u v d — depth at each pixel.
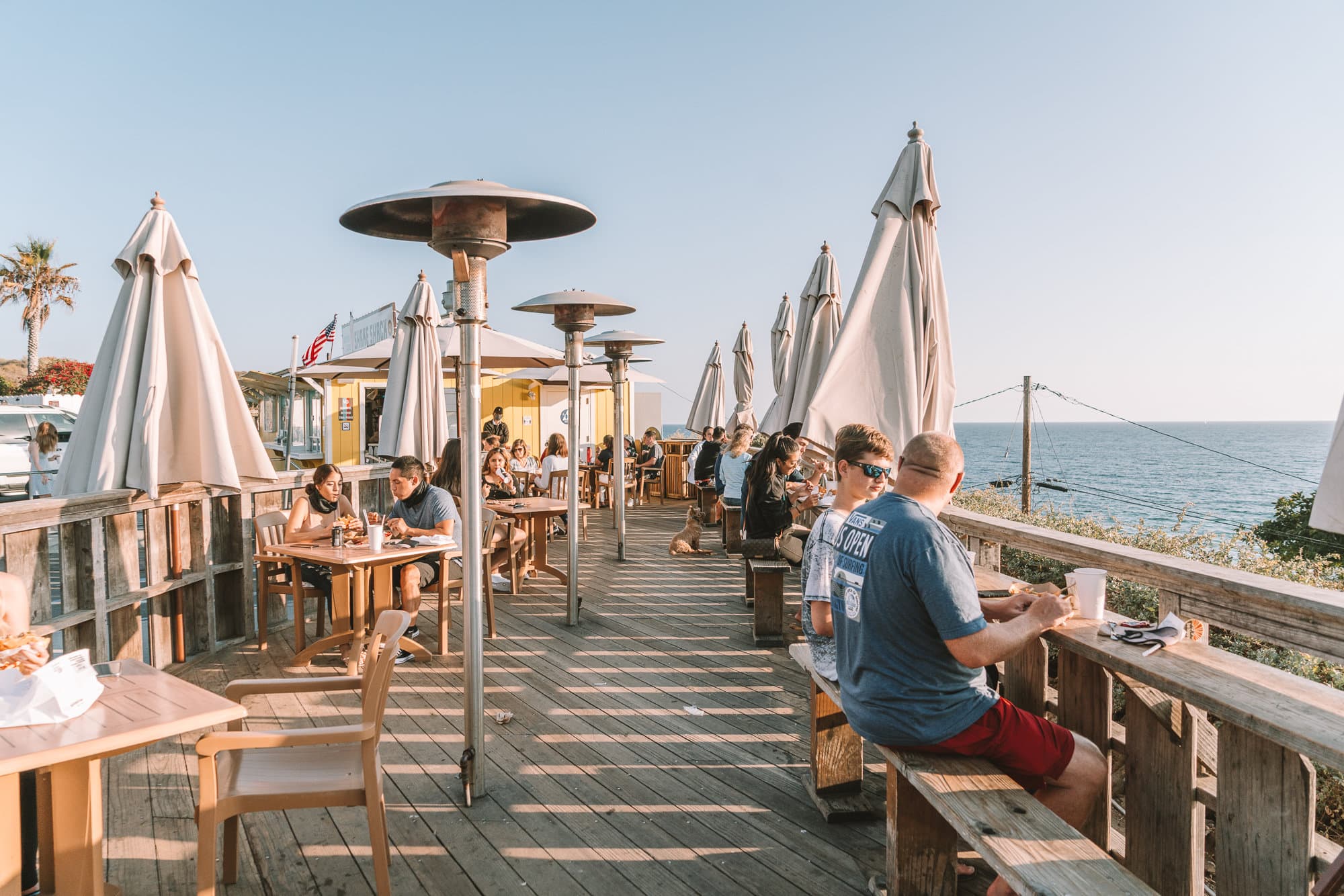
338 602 5.50
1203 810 2.69
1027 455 21.11
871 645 2.51
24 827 2.70
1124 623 2.93
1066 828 2.08
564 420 19.33
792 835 3.34
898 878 2.62
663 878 3.03
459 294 3.59
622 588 8.26
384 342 11.48
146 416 4.97
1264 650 4.87
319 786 2.75
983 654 2.35
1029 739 2.46
